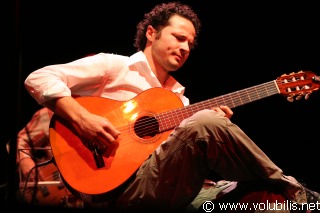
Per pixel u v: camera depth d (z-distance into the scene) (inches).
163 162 133.3
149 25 184.9
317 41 240.1
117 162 146.2
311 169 243.0
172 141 132.3
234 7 248.5
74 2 243.8
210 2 249.8
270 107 252.8
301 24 241.4
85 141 148.8
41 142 194.1
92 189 140.9
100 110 156.9
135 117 156.6
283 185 128.3
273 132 251.6
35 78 155.6
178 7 184.2
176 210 137.3
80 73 163.0
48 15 243.1
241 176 131.2
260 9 245.8
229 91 253.9
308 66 242.7
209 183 167.5
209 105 161.8
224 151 128.3
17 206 107.9
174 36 175.8
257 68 250.7
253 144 128.0
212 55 256.1
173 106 160.9
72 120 148.6
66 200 172.9
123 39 249.6
